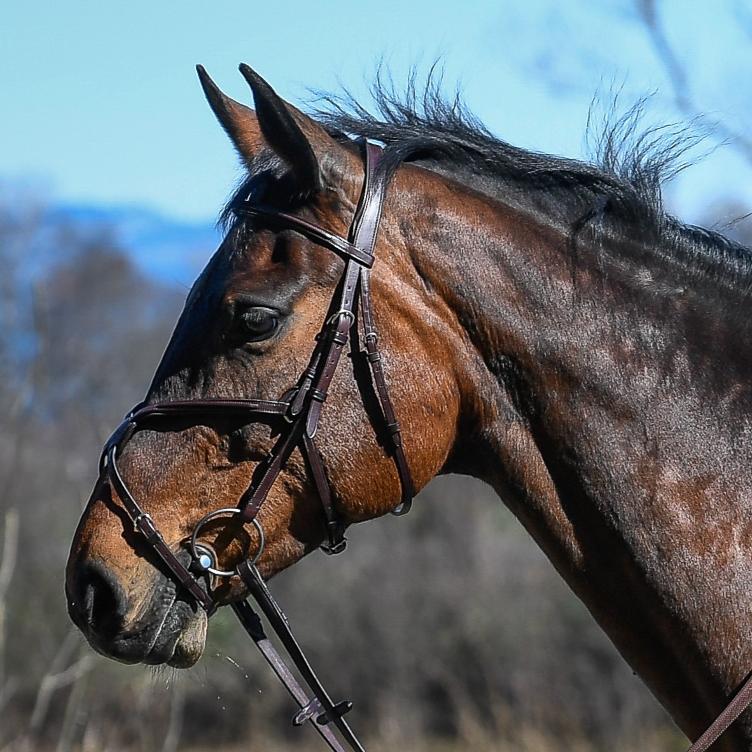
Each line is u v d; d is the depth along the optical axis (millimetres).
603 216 6156
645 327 5973
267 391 5723
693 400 5898
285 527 5812
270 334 5730
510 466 6020
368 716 36281
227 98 6348
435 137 6297
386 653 36438
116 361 35531
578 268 6023
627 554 5824
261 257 5855
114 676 19812
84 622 5703
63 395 24734
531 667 35000
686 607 5742
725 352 6000
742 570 5730
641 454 5844
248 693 32719
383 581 37188
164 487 5734
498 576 36875
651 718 32875
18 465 13438
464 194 6113
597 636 34781
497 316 5961
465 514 38344
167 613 5719
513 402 6000
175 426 5789
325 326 5773
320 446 5742
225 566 5785
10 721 22391
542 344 5934
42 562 27266
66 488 27484
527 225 6098
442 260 5965
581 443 5883
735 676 5672
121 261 53656
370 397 5797
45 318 13789
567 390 5914
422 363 5879
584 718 33656
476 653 35781
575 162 6293
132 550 5707
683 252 6180
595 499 5863
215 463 5742
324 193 5887
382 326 5832
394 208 5973
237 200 6039
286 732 32812
